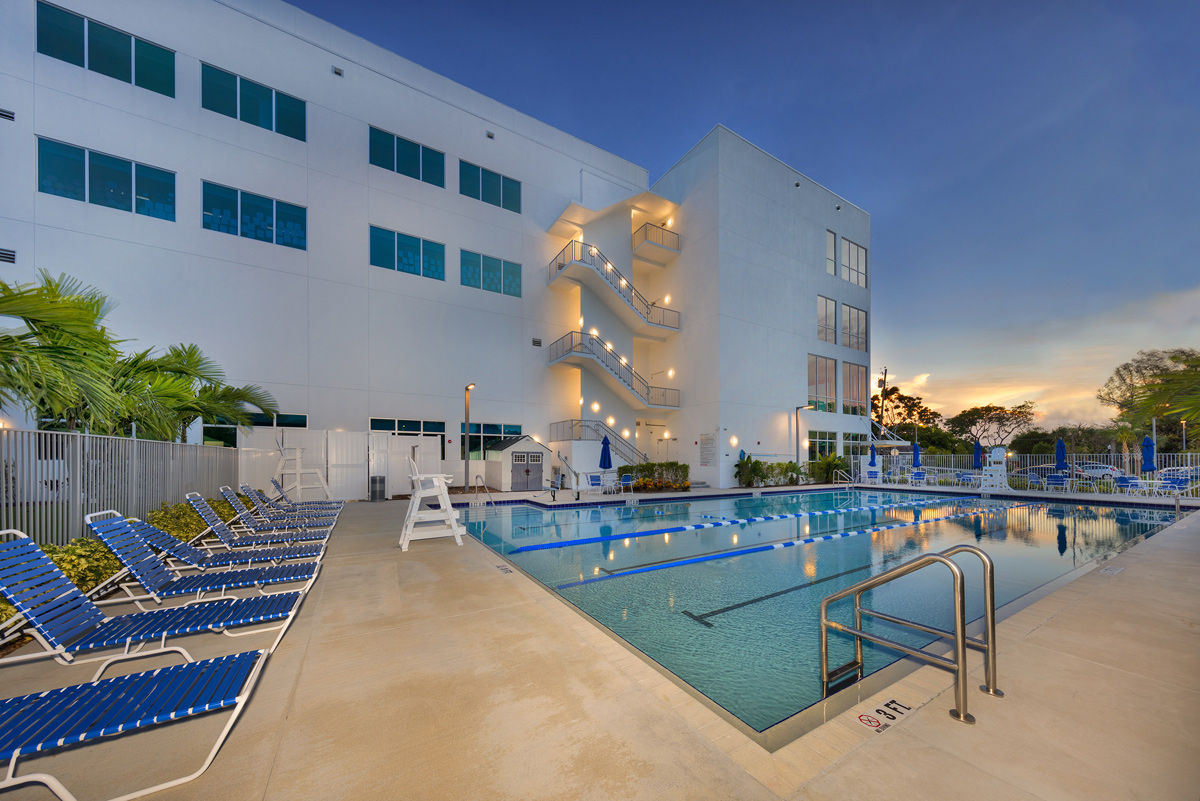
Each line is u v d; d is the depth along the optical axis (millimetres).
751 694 3131
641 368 23875
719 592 5496
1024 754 2035
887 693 2623
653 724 2416
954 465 21406
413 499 7152
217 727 2379
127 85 12992
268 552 5785
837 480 22109
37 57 12039
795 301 23219
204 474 9289
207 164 13898
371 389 16078
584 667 3098
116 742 2229
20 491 4406
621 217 22094
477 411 18250
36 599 2885
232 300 14023
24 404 4938
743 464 19953
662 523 10656
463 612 4191
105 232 12547
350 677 2932
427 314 17328
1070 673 2803
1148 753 2025
